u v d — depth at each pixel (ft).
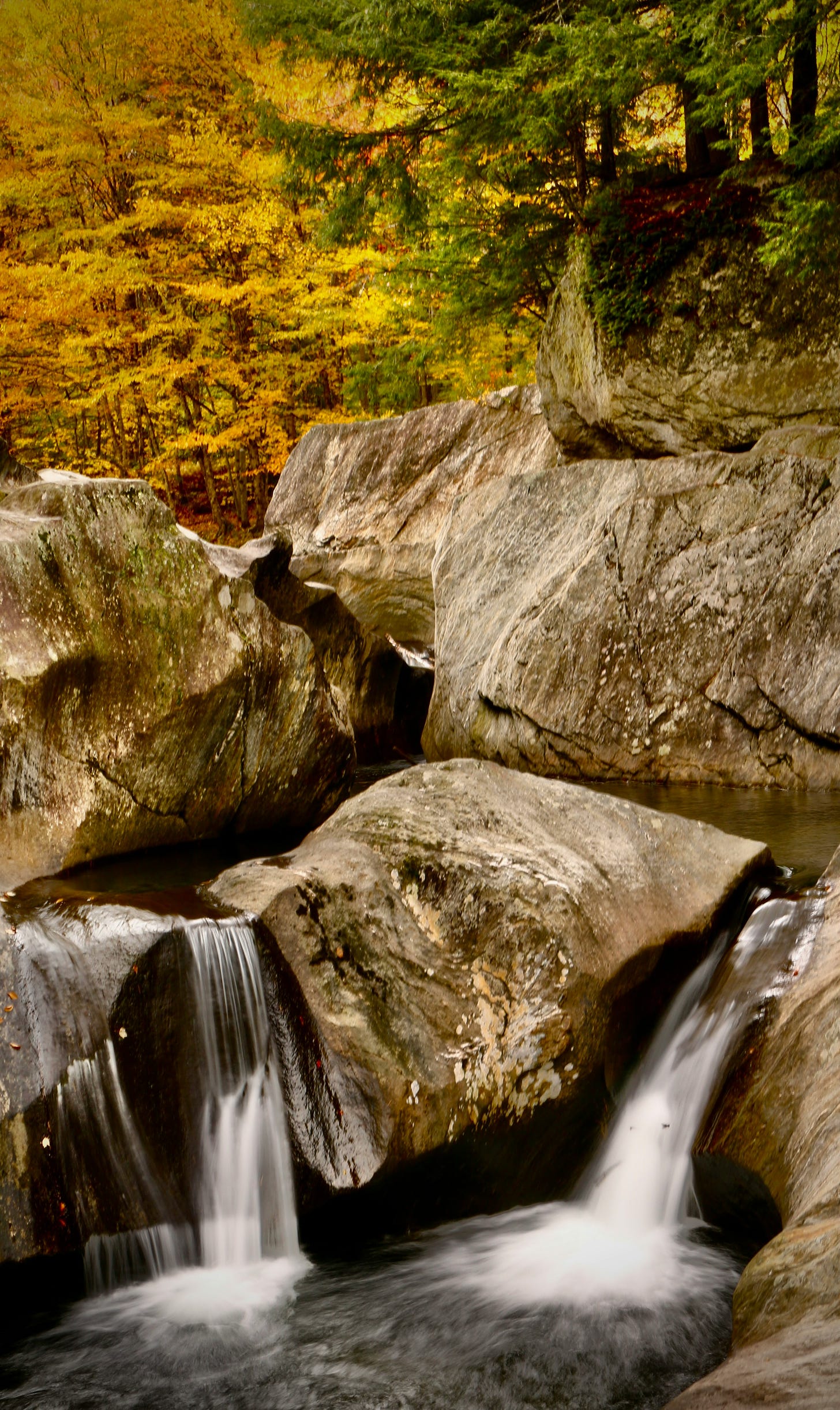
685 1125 12.97
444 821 14.98
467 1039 12.79
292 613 31.99
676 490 27.73
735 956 14.46
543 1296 11.37
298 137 33.73
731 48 24.56
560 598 28.22
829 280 27.66
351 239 38.14
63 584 19.10
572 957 13.11
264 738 22.25
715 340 29.35
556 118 29.22
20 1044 11.60
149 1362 10.57
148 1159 11.87
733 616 25.98
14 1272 10.88
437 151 34.83
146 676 19.86
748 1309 8.36
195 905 13.60
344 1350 10.66
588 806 16.10
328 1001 12.94
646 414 30.91
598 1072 13.23
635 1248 12.21
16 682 17.58
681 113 35.37
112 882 17.97
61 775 18.60
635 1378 10.12
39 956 12.25
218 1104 12.46
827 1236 8.39
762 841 19.19
